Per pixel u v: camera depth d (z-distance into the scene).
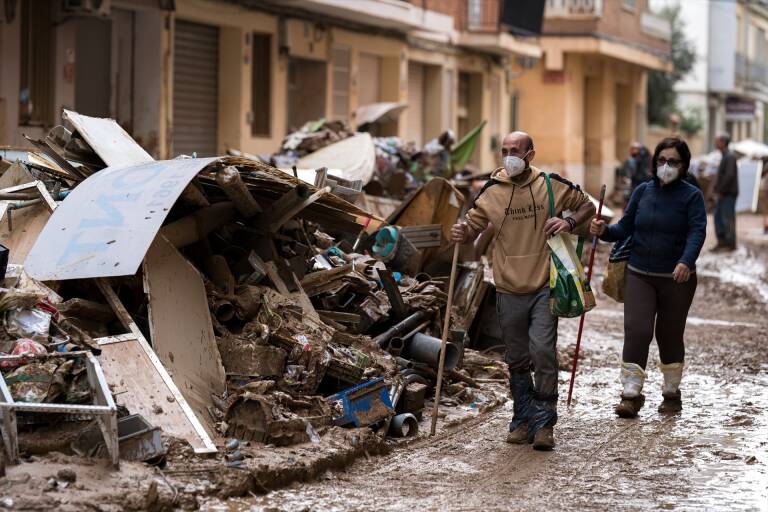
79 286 8.34
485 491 7.26
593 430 9.14
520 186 8.45
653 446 8.62
